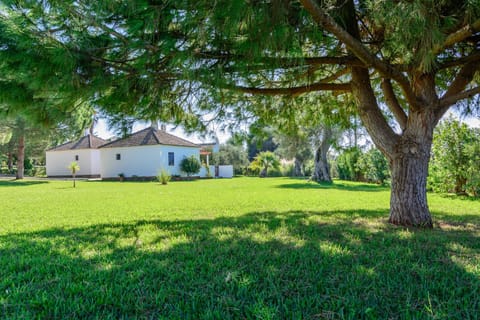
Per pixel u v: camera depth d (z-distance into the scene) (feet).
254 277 7.54
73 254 9.83
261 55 8.70
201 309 5.99
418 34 7.54
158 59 9.50
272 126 18.28
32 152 95.14
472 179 27.94
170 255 9.57
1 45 7.39
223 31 7.72
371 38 11.75
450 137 30.40
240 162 108.17
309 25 8.13
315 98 18.01
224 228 13.74
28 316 5.70
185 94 12.68
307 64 11.45
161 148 70.23
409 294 6.52
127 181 69.26
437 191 32.83
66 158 85.40
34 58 7.61
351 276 7.57
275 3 7.24
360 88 13.87
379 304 6.09
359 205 22.47
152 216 18.20
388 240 10.98
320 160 57.72
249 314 5.75
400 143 13.67
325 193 33.24
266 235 12.14
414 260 8.77
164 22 7.88
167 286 7.12
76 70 8.59
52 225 15.44
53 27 7.94
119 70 9.83
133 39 8.43
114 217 17.95
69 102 9.82
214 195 31.91
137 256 9.48
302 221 15.33
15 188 46.21
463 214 17.60
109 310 6.01
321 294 6.58
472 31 8.40
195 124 15.16
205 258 9.19
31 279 7.66
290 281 7.30
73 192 37.99
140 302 6.29
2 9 7.41
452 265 8.28
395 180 13.99
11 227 15.01
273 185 48.57
